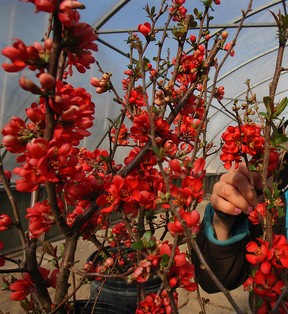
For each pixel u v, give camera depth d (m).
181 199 0.65
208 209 1.10
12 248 4.44
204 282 1.17
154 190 0.79
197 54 0.95
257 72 7.35
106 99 5.34
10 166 4.75
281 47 0.71
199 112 1.28
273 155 0.83
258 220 0.79
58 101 0.55
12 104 4.31
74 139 0.62
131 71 1.16
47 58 0.56
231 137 0.82
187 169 0.71
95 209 0.72
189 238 0.61
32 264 0.74
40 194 0.80
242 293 2.94
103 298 1.67
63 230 0.70
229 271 1.09
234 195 0.87
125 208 0.72
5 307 2.59
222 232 1.05
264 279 0.69
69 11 0.52
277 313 0.68
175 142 0.86
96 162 1.37
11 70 0.55
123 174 0.77
